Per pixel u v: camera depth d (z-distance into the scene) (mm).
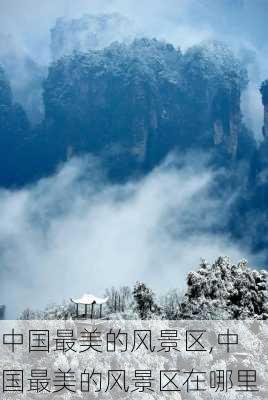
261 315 93938
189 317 88938
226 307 91625
